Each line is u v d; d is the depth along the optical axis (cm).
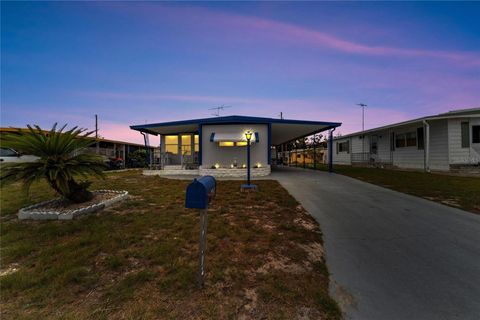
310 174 1338
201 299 229
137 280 259
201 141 1380
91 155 601
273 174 1348
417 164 1571
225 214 521
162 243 361
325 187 867
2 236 396
